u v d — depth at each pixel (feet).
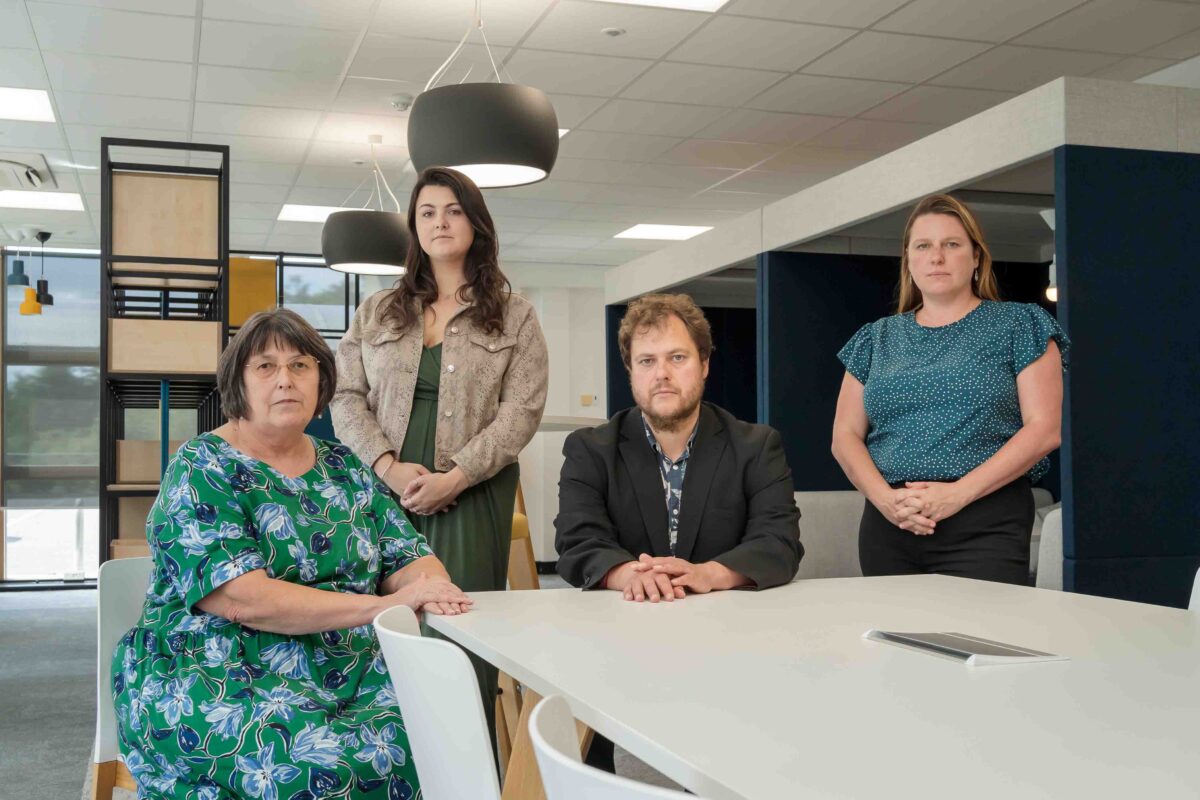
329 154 28.78
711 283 24.80
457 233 8.24
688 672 4.04
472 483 8.04
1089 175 13.12
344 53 21.54
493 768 3.31
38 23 19.94
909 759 2.88
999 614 5.51
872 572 8.36
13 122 25.85
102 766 7.04
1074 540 12.73
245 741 5.83
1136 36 20.72
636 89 23.68
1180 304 13.35
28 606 26.05
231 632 6.32
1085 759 2.88
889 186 16.92
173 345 15.78
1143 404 13.12
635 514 7.07
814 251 20.29
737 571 6.48
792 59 21.90
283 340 6.65
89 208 34.32
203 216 16.05
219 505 6.31
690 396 6.88
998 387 8.04
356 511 6.88
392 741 5.94
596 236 39.86
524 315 8.56
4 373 35.91
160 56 21.66
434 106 12.83
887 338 8.70
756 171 30.73
